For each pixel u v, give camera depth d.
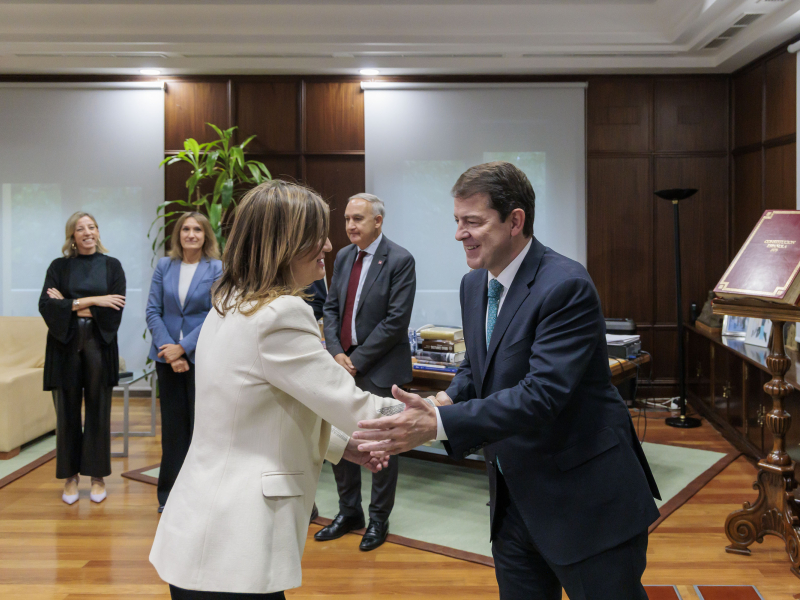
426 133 5.94
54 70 5.80
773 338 2.88
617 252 5.98
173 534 1.30
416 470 4.24
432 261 5.98
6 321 5.03
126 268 6.02
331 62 5.65
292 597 2.62
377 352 3.11
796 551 2.76
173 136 5.97
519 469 1.48
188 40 5.35
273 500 1.30
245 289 1.38
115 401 6.06
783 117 4.93
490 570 2.85
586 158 5.93
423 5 5.25
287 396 1.36
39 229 5.99
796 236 2.84
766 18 4.63
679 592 2.65
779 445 2.91
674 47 5.36
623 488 1.46
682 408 5.23
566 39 5.31
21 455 4.55
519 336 1.47
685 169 5.94
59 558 2.98
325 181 6.01
